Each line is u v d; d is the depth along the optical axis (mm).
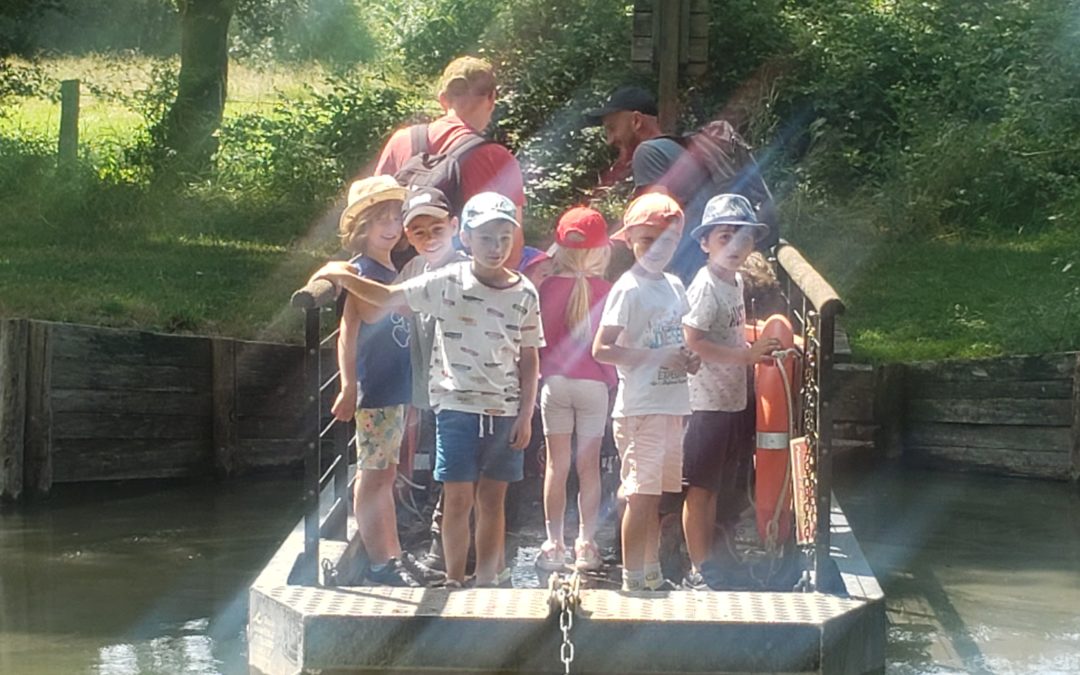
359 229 6406
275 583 6098
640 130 8234
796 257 6910
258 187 16625
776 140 17391
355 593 5941
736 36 18031
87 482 10234
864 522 9219
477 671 5672
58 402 10016
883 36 18641
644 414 6164
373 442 6453
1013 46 18641
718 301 6363
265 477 10867
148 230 14992
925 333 12477
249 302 12047
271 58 24422
